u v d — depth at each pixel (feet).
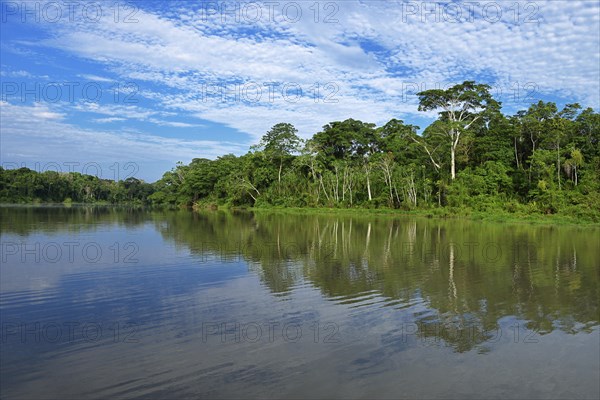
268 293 35.40
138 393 18.53
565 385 19.42
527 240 72.59
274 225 106.11
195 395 18.37
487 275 42.47
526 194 154.30
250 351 23.08
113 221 115.65
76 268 45.70
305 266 47.21
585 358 22.34
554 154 147.74
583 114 153.89
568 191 135.74
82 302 32.55
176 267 46.42
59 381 19.54
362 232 86.89
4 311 30.19
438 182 161.99
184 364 21.40
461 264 48.55
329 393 18.60
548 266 47.50
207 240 71.31
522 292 35.81
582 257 53.67
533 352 23.12
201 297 34.09
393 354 22.77
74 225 99.04
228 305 31.81
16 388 18.88
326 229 94.07
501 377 20.17
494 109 169.68
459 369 20.98
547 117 157.89
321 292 35.73
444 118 180.96
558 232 88.38
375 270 45.06
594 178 135.33
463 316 29.27
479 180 151.02
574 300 33.32
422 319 28.63
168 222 115.14
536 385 19.40
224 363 21.53
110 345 23.86
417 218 138.72
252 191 245.24
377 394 18.56
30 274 42.37
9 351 22.95
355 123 240.53
